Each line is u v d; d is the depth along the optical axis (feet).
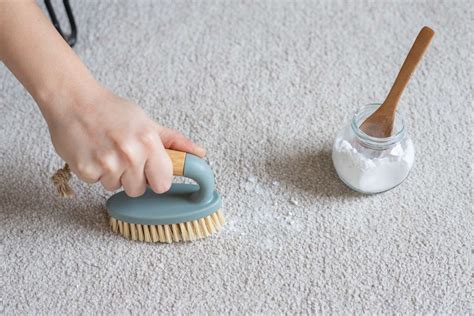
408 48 4.25
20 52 2.94
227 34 4.35
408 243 3.40
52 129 2.95
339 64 4.17
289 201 3.56
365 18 4.42
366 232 3.44
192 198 3.27
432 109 3.93
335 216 3.49
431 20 4.40
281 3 4.52
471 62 4.17
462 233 3.43
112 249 3.40
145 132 2.91
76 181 3.63
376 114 3.31
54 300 3.24
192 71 4.14
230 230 3.45
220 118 3.91
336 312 3.18
